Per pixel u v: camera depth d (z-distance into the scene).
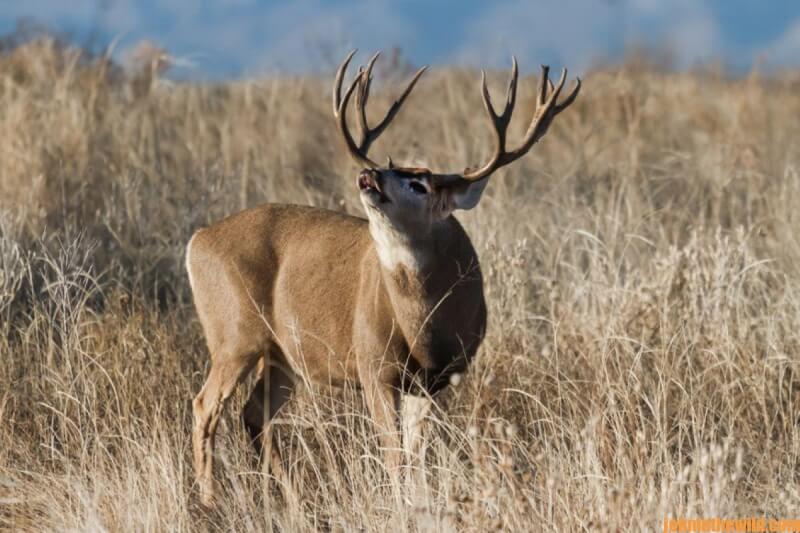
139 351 27.05
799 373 26.61
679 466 20.53
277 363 25.55
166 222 36.88
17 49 50.91
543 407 22.59
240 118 49.28
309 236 24.83
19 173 38.31
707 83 60.12
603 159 45.50
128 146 43.00
